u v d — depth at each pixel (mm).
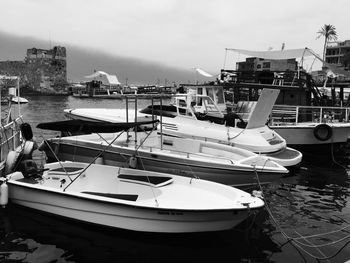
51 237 7320
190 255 6824
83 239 7277
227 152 11430
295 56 19281
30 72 103562
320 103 19781
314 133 16438
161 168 10445
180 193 8133
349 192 11602
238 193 7832
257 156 10555
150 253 6840
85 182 8984
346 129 16766
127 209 7086
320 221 8953
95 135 12375
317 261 6820
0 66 95062
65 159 12094
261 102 13367
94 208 7383
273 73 19156
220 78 19641
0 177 8852
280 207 9930
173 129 13305
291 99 18375
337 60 71000
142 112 15523
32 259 6535
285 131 16469
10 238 7238
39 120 31984
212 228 7238
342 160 16594
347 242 7707
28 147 10039
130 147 11047
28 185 7922
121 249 6945
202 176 10070
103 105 54750
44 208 8055
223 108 17297
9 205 8531
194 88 18531
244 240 7555
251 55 20438
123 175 8820
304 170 14453
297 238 7824
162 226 7133
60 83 110438
